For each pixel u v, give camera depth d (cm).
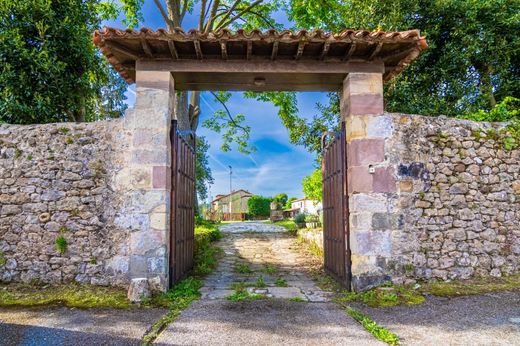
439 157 497
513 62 847
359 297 432
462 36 809
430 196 485
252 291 481
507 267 493
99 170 475
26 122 622
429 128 500
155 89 475
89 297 424
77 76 690
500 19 798
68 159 480
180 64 479
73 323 344
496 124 528
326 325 341
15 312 378
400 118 491
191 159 620
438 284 462
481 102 814
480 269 485
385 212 467
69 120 691
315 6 1055
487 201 501
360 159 472
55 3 658
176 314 374
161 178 461
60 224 468
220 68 481
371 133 477
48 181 477
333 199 559
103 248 461
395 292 433
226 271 628
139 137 467
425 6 823
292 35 430
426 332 319
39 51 628
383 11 840
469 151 507
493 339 302
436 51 849
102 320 354
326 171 612
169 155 480
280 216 2072
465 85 843
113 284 453
